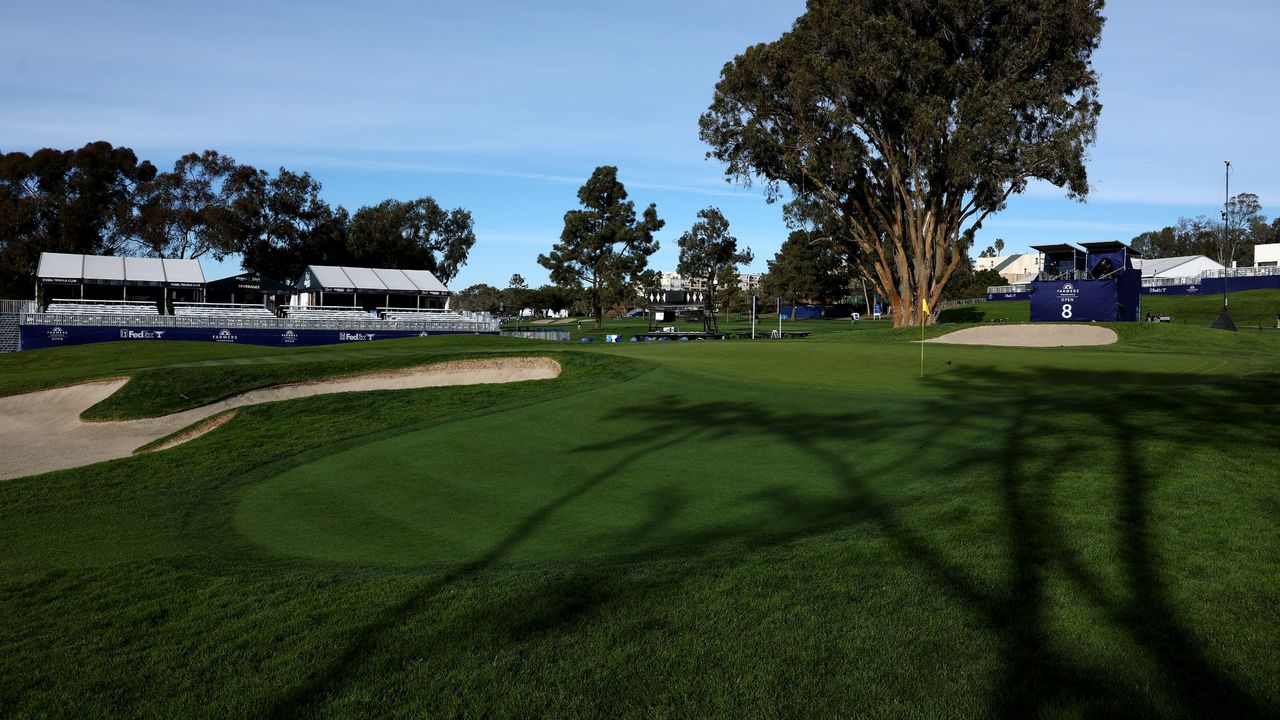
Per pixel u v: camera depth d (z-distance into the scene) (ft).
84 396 70.28
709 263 429.38
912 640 14.35
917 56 136.46
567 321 356.79
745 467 33.01
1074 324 114.11
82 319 141.79
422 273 206.28
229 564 22.57
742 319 351.46
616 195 232.32
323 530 27.02
